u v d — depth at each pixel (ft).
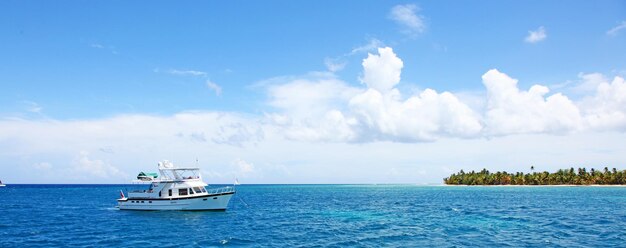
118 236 136.05
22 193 576.61
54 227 159.43
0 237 136.67
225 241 125.70
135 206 205.05
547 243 119.34
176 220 174.60
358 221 178.50
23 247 119.44
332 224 167.53
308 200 367.86
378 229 150.82
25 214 215.92
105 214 205.87
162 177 196.13
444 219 184.24
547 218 184.34
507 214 206.39
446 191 641.40
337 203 316.19
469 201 329.72
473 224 163.94
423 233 139.64
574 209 234.58
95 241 127.75
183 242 124.67
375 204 301.43
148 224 163.32
